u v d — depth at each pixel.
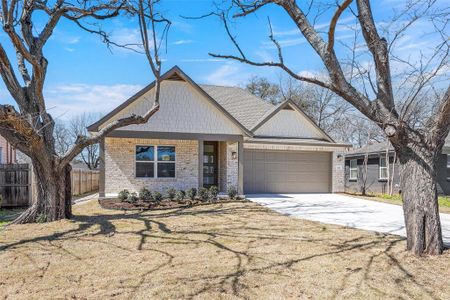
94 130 13.74
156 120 14.77
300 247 6.83
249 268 5.58
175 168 15.82
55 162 9.34
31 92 9.42
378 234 7.97
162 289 4.74
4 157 21.31
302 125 18.42
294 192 17.67
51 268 5.59
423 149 6.19
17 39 7.64
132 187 15.23
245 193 16.92
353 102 6.33
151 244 7.05
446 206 14.59
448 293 4.63
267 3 7.48
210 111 15.47
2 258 6.11
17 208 13.27
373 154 22.77
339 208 12.59
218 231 8.25
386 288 4.79
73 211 11.31
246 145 16.47
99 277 5.18
